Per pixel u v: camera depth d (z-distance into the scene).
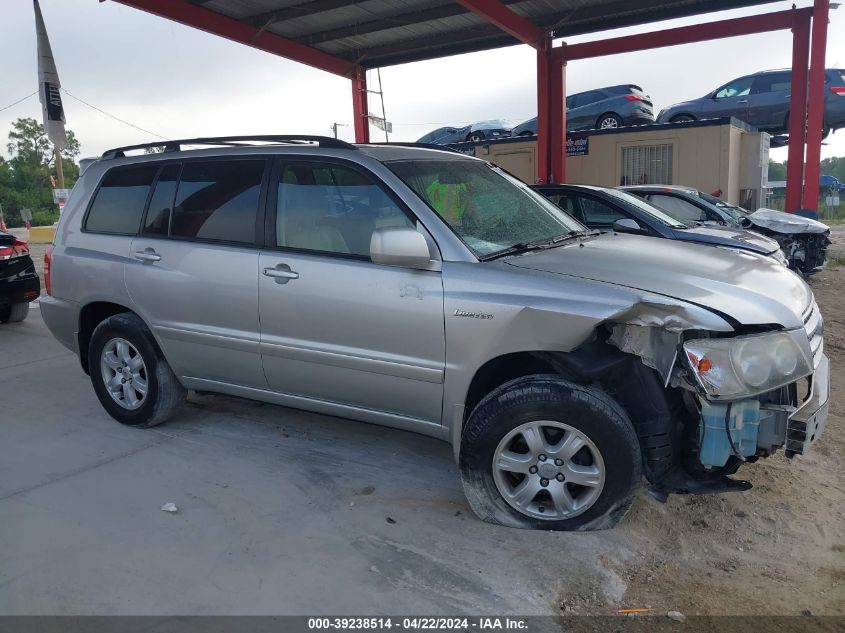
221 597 3.04
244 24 13.82
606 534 3.47
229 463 4.47
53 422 5.30
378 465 4.42
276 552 3.39
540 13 13.91
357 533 3.56
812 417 3.17
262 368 4.31
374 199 3.89
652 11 13.98
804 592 3.06
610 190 8.52
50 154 75.00
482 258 3.61
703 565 3.27
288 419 5.29
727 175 15.45
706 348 3.08
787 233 11.45
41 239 28.75
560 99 15.16
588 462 3.39
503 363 3.63
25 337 8.42
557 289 3.30
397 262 3.53
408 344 3.67
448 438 3.78
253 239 4.29
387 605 2.96
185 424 5.20
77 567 3.28
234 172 4.46
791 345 3.17
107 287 4.91
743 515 3.71
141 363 4.95
